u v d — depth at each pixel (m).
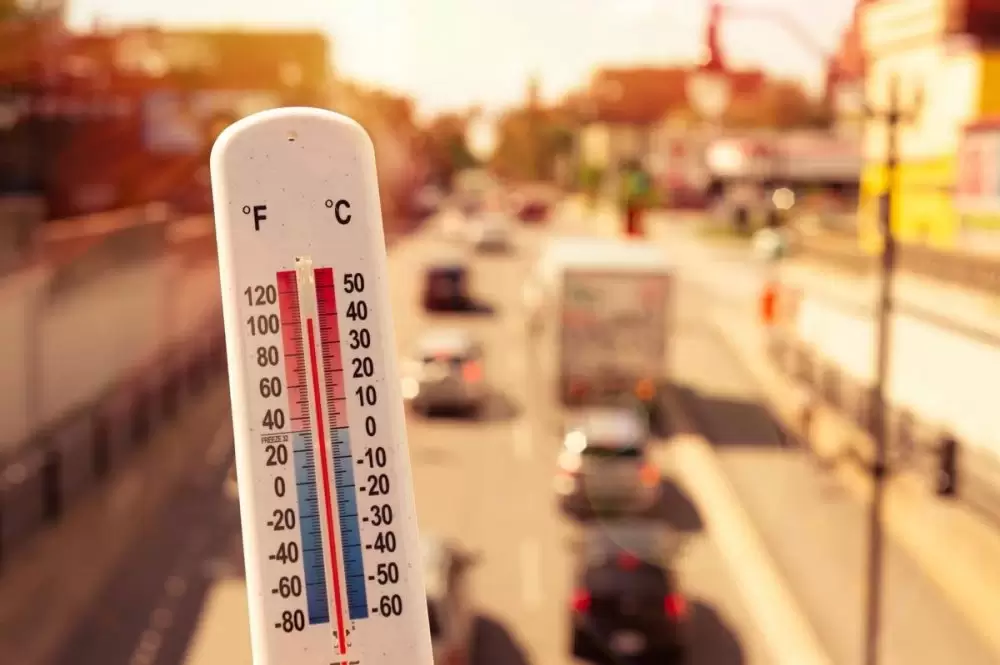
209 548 19.95
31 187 30.83
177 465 25.64
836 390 27.52
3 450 20.06
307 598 2.69
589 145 103.50
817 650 16.25
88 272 25.25
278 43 37.62
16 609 17.36
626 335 29.42
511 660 16.16
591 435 22.62
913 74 25.62
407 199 90.44
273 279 2.65
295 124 2.66
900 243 23.03
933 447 20.48
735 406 31.31
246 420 2.67
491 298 53.03
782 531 21.23
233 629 16.70
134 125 33.69
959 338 19.58
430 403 30.34
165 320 32.47
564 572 19.41
